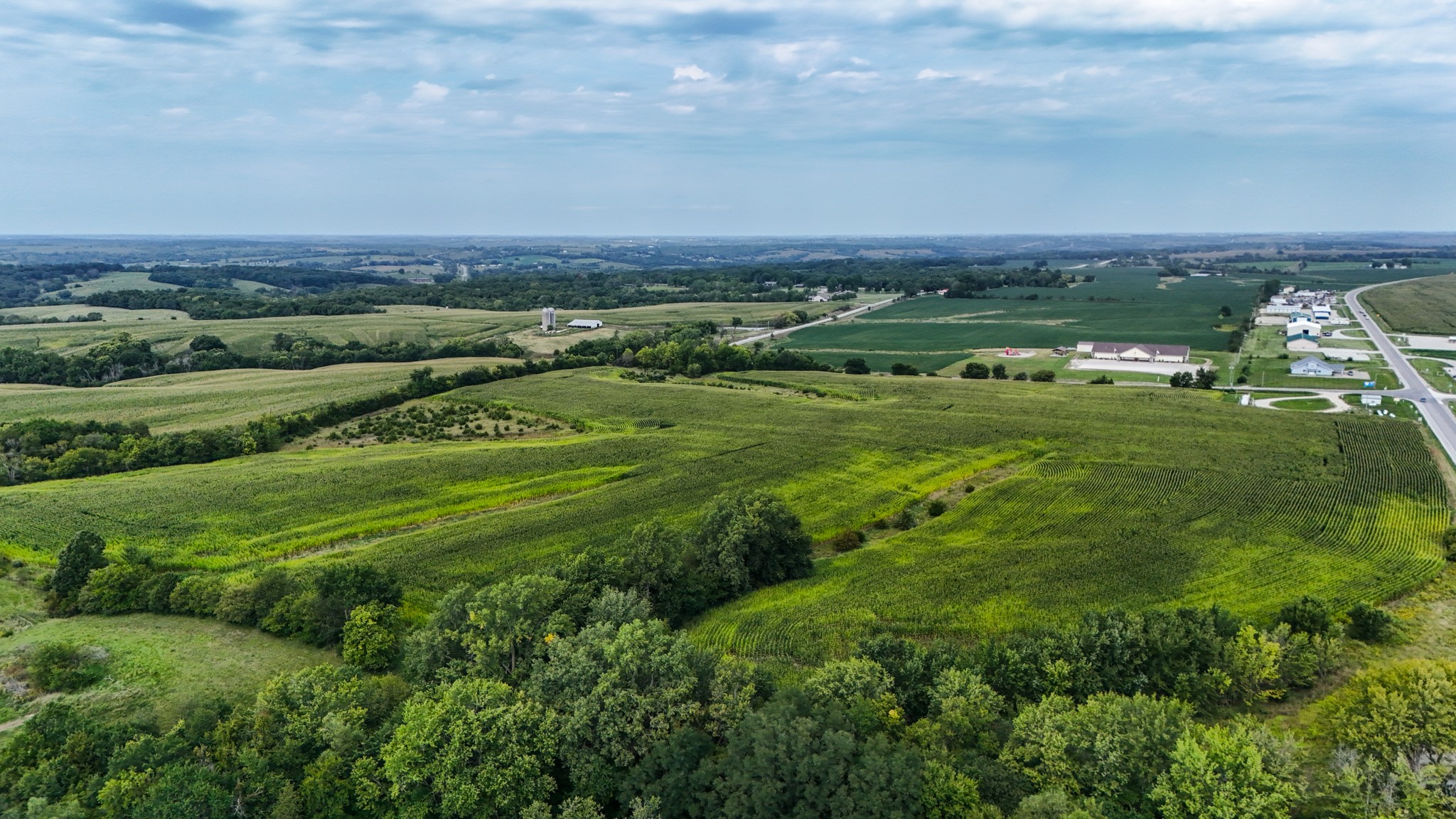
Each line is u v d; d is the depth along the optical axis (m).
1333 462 106.50
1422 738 42.12
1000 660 53.62
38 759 44.66
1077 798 40.75
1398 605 67.50
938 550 81.88
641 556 68.75
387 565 78.62
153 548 82.19
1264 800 38.16
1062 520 88.75
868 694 48.50
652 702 45.94
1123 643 52.91
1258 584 71.06
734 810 38.84
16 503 93.19
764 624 67.38
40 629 65.00
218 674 58.56
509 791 42.19
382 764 43.97
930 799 38.97
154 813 38.88
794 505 96.75
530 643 55.12
